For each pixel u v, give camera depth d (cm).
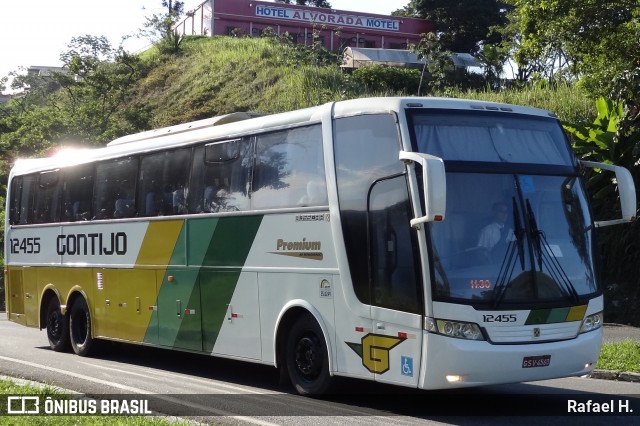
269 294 1112
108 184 1495
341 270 994
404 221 917
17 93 6119
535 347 894
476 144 953
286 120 1114
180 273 1290
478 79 4488
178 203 1305
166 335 1322
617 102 2052
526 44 2072
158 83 5800
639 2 1883
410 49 5209
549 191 964
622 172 987
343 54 5450
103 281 1490
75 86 4122
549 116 1026
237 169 1191
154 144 1384
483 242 907
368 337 956
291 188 1088
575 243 959
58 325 1634
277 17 6650
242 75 5197
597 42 1984
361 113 998
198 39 6525
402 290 913
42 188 1708
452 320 876
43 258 1684
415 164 912
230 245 1190
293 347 1080
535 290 912
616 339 1540
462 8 6988
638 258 1958
